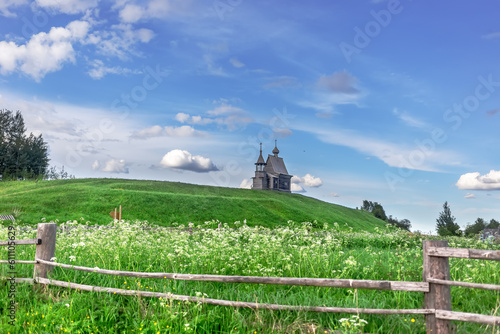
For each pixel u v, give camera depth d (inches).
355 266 359.3
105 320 231.9
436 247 211.5
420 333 216.8
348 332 209.3
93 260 380.2
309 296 266.4
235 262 375.6
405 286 214.8
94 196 1517.0
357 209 2817.4
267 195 2532.0
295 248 444.8
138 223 799.1
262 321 228.1
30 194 1517.0
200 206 1617.9
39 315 239.5
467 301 273.6
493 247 613.9
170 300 241.9
